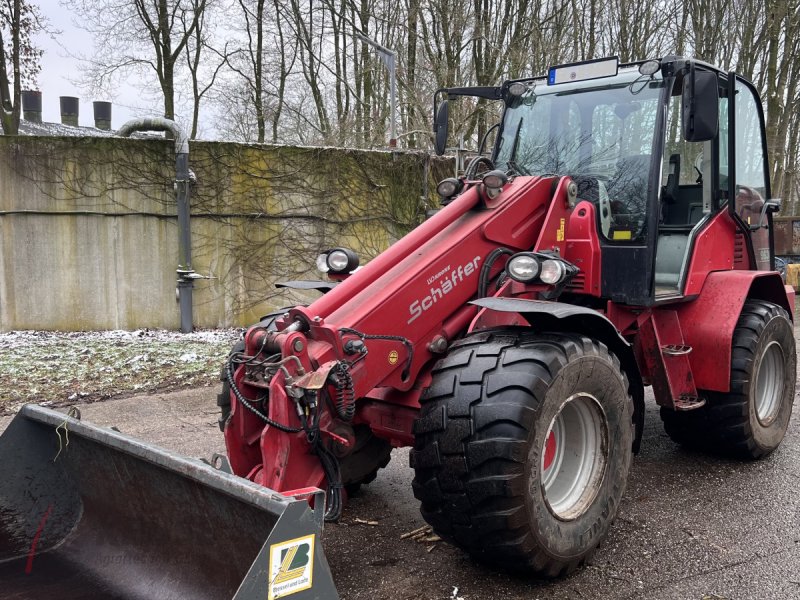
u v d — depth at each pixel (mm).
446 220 3254
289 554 1902
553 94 4184
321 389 2682
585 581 2936
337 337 2725
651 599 2791
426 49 14656
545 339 2850
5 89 10008
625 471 3109
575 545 2844
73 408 2863
